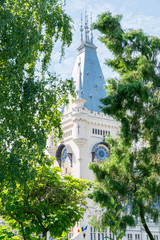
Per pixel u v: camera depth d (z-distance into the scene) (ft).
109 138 75.15
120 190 67.77
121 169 73.82
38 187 56.80
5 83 60.08
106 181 69.51
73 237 293.43
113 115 67.46
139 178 70.90
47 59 73.82
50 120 73.41
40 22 69.10
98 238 301.63
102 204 67.92
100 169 74.84
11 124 60.59
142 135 70.38
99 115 362.33
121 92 64.18
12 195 54.39
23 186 56.65
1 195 54.49
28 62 66.85
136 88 63.05
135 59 76.79
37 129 64.23
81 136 341.41
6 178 57.36
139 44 74.79
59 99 76.59
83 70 385.09
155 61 74.13
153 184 68.13
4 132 59.41
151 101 66.33
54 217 53.72
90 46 403.34
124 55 77.97
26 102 62.85
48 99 68.18
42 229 54.24
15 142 60.64
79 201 59.62
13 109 61.72
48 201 56.39
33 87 63.62
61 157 363.15
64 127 366.63
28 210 53.88
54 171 60.95
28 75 68.85
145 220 70.69
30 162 62.39
